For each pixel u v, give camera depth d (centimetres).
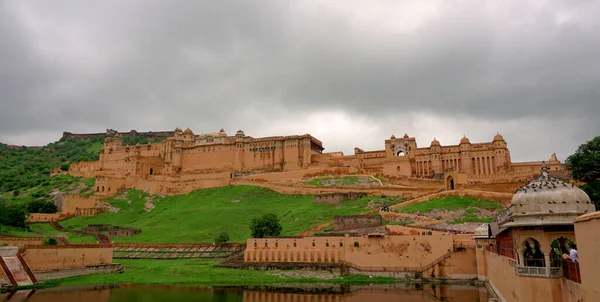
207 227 10319
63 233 10738
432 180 11869
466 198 9119
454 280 6269
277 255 7375
